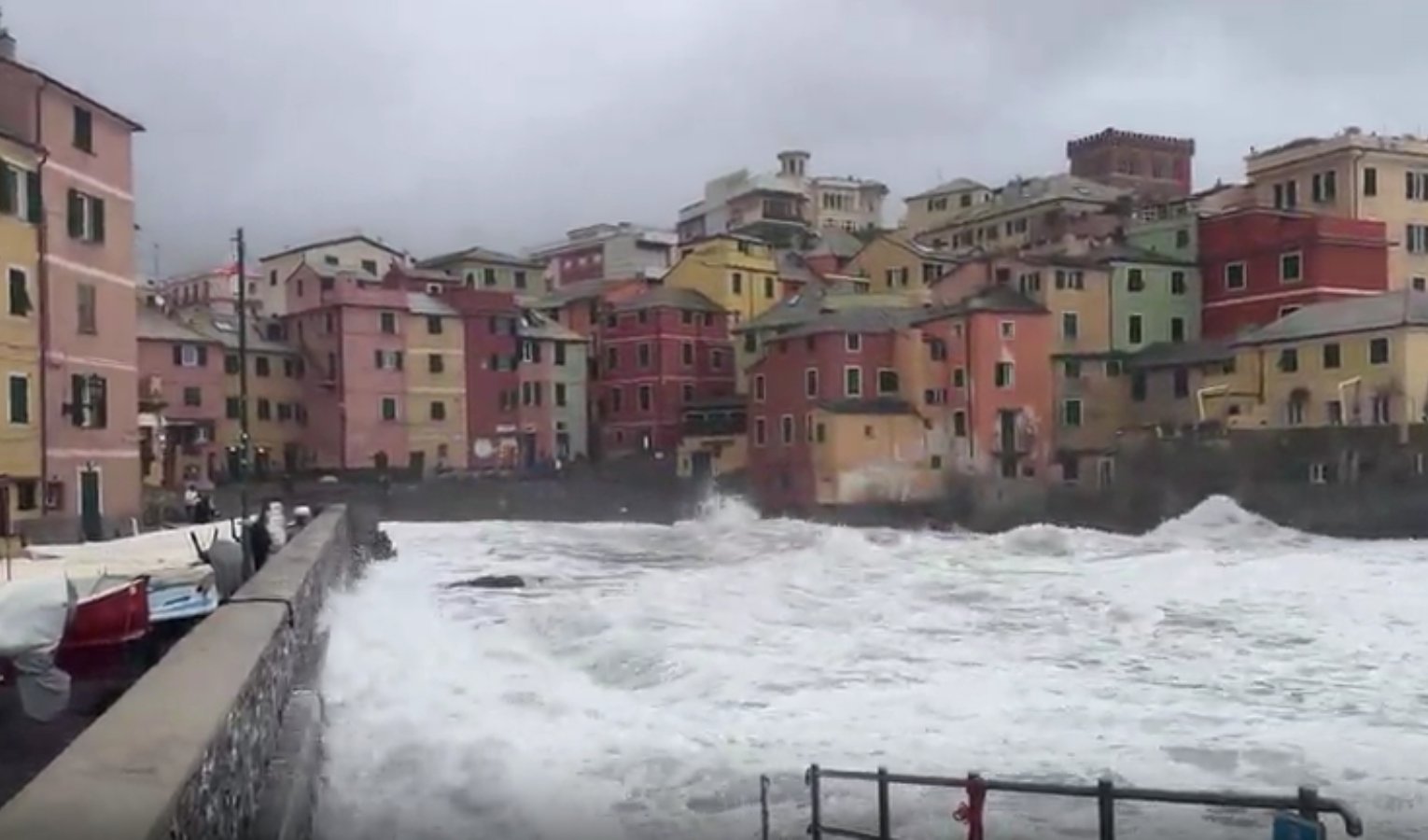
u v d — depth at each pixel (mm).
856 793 14125
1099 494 58750
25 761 12617
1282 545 49906
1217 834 12977
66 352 37281
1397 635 27000
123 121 41000
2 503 33781
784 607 30422
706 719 17891
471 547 51031
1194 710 19156
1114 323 65000
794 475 64750
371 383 70375
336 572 26422
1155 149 90812
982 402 61688
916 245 79125
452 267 86562
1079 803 13969
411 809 13180
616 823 12984
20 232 34875
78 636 16422
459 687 18734
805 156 114312
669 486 67438
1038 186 82562
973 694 20109
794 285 82875
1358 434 52688
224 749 7379
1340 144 64625
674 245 103000
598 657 22672
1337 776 15414
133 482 41469
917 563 44156
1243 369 58812
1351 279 61500
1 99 35531
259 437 69562
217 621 11656
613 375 77625
